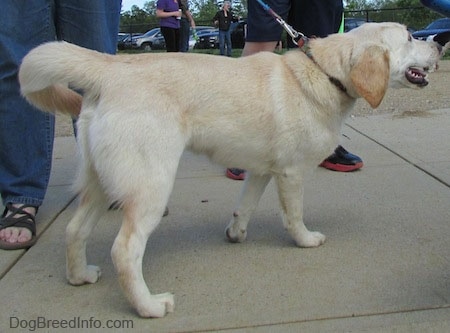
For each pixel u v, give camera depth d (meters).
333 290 2.48
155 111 2.39
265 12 3.92
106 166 2.35
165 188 2.38
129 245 2.30
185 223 3.38
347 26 21.34
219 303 2.41
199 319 2.29
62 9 3.23
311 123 2.71
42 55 2.35
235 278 2.64
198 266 2.79
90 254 2.95
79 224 2.53
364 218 3.34
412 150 4.79
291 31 3.10
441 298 2.38
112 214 3.52
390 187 3.87
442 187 3.81
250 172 2.92
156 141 2.36
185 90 2.50
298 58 2.79
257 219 3.41
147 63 2.50
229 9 18.44
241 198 2.99
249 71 2.70
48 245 3.10
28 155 3.21
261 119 2.65
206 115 2.56
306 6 4.00
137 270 2.31
